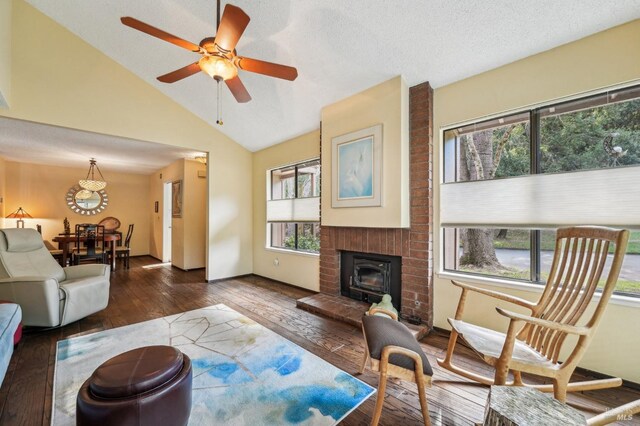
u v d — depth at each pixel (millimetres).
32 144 4121
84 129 3293
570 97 2135
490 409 1051
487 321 2461
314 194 4277
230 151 4902
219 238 4785
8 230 2924
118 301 3635
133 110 3693
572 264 1669
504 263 2533
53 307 2602
